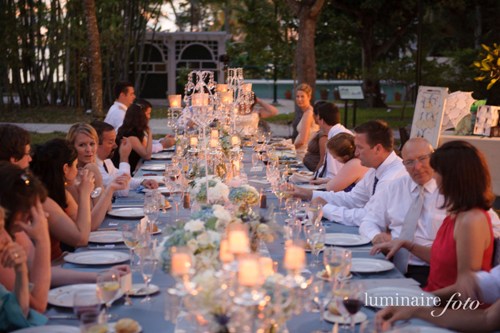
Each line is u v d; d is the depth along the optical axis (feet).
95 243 14.94
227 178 19.76
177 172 20.33
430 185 15.56
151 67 91.45
